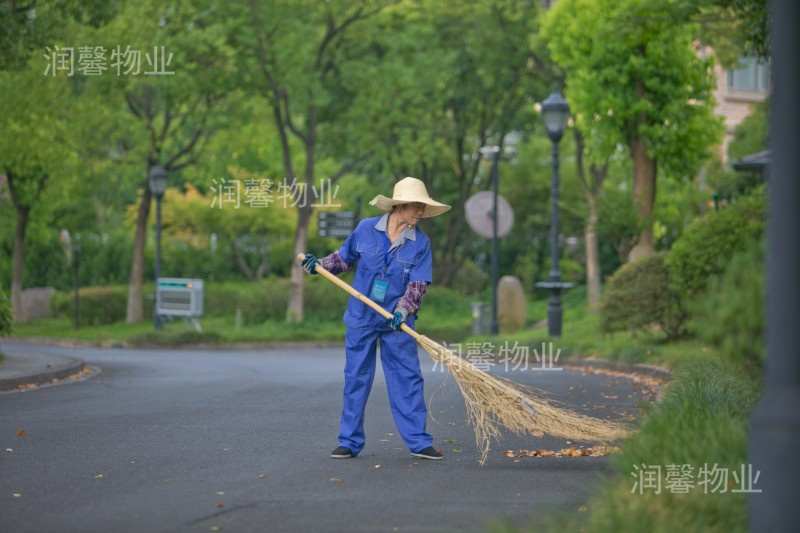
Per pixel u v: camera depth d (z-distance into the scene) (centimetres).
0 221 5441
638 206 3694
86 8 2688
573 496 859
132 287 4919
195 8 4159
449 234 6022
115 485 940
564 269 6091
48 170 4734
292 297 4603
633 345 2534
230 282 5688
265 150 5669
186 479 966
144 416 1514
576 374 2353
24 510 832
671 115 3484
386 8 4569
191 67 4125
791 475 545
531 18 4850
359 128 4647
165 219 5559
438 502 840
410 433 1072
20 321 5150
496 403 1038
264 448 1173
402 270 1064
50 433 1317
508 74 5156
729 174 4631
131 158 4647
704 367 1516
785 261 559
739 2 1984
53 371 2214
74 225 5928
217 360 3072
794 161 559
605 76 3469
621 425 1109
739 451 865
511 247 6456
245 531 746
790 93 562
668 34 3362
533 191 6106
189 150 4781
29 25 2612
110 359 3127
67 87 4294
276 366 2745
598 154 3628
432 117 4912
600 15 3488
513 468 1011
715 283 1279
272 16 4188
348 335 1079
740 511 700
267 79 4288
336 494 880
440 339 4156
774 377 561
